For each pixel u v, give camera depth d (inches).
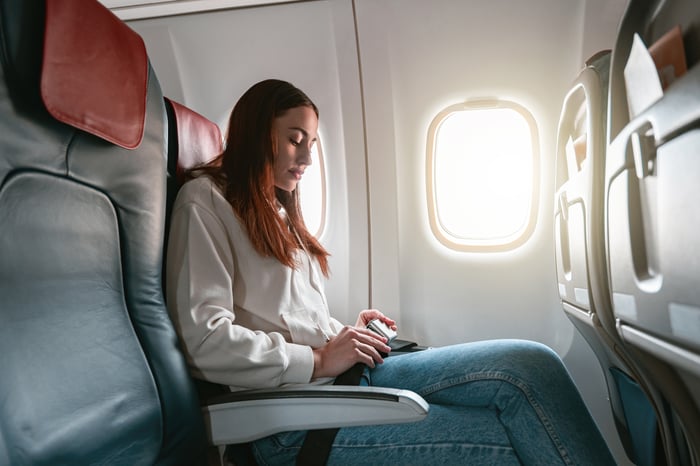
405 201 75.5
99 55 31.5
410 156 74.8
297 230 54.4
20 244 26.2
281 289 45.6
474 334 74.9
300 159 50.6
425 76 72.9
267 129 47.3
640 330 31.6
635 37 30.6
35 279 27.0
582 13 66.9
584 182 40.6
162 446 35.2
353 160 75.7
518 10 68.7
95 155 31.9
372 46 72.8
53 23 27.9
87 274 31.0
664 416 36.4
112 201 33.5
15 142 26.1
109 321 32.5
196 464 37.9
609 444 70.7
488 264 74.2
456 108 72.8
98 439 29.8
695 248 22.5
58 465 27.0
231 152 47.6
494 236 74.2
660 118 25.3
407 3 70.7
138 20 78.5
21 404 25.1
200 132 51.1
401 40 72.2
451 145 74.2
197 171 47.8
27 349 26.0
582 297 44.6
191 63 79.2
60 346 28.3
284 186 51.0
